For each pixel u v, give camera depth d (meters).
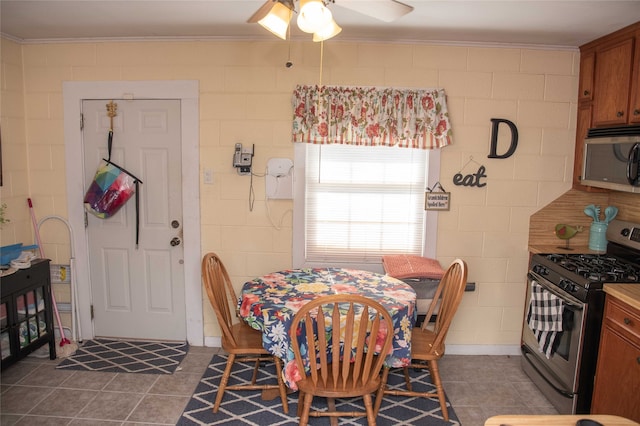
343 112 3.17
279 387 2.61
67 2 2.48
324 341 2.07
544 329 2.75
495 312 3.43
